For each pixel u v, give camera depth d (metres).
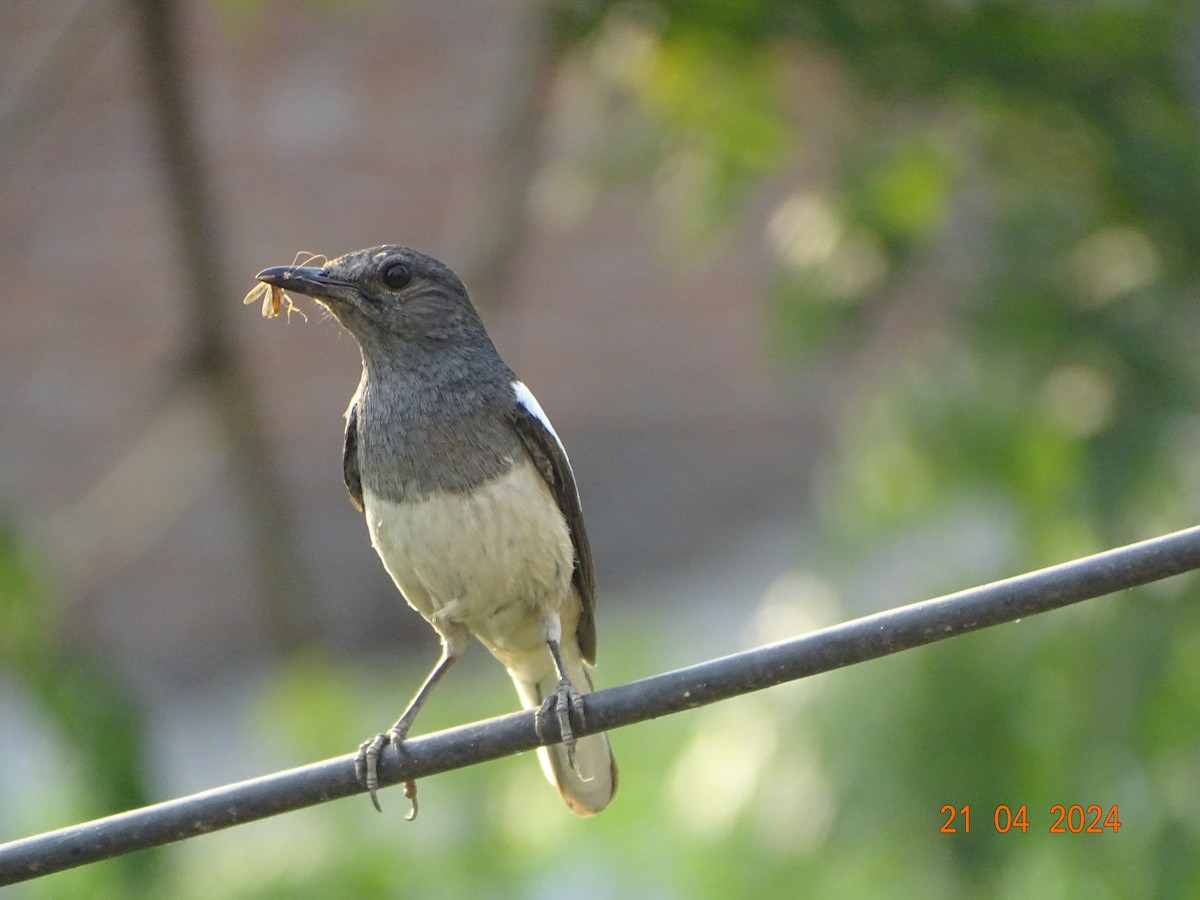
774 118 13.24
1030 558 10.89
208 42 20.09
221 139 20.33
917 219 12.59
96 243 20.19
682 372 21.55
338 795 7.20
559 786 9.23
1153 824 10.29
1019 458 11.10
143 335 20.22
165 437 17.64
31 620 11.89
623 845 14.73
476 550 8.62
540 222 18.80
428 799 12.08
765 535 21.33
